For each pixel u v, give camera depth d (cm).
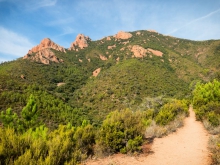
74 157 489
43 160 400
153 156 617
